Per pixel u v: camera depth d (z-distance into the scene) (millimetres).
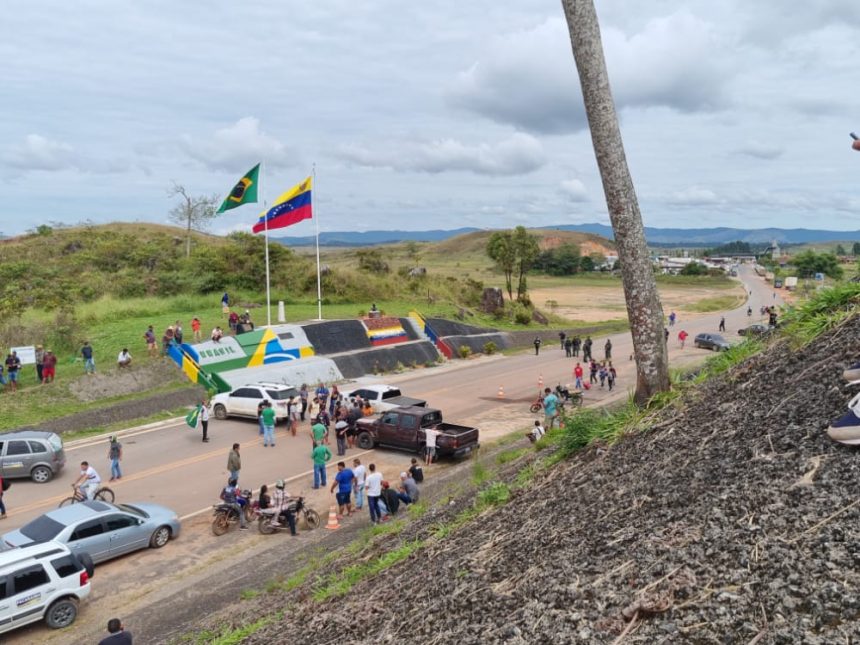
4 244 61062
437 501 14273
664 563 4832
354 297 54344
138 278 48625
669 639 3945
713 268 151750
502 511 9008
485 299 61531
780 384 7707
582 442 10016
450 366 42781
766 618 3760
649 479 6836
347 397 28094
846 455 5207
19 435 20500
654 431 8648
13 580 11805
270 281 53062
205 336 35938
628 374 39031
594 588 4957
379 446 24297
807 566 4031
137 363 30500
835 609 3578
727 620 3881
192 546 15961
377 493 16234
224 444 24469
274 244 55594
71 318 34562
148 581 14125
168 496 19312
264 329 36781
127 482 20391
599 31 10352
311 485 20250
